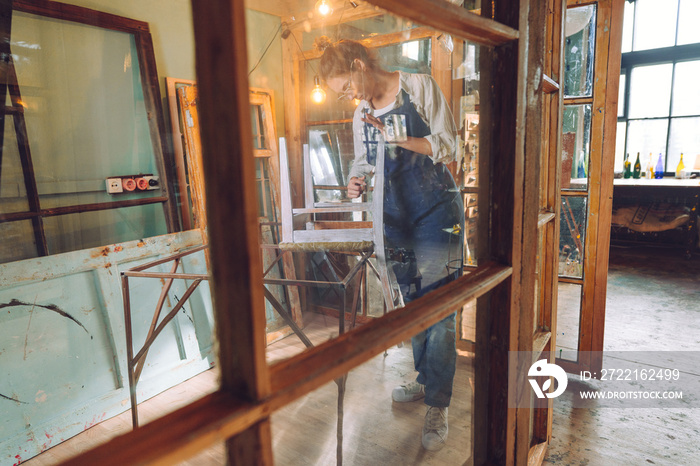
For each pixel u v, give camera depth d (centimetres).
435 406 113
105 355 179
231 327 31
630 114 561
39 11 191
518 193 81
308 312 110
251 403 31
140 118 226
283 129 201
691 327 291
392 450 102
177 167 230
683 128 528
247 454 32
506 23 78
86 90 210
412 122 112
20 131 191
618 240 562
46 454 157
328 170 187
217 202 29
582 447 172
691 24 508
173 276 131
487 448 92
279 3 167
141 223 230
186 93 227
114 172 220
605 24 203
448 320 116
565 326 236
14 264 163
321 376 38
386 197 113
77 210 207
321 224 104
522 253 90
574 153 220
